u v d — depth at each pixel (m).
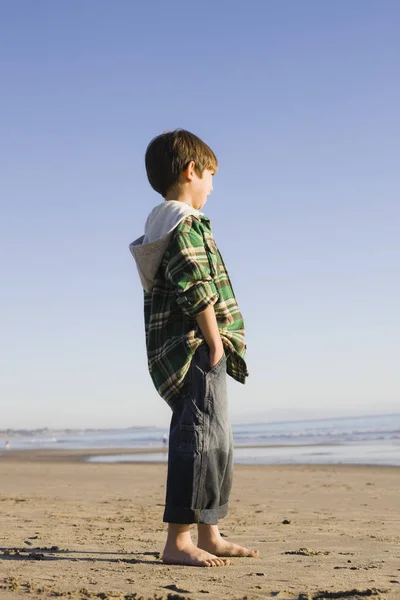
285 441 33.84
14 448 40.34
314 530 4.90
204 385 2.79
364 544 3.88
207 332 2.78
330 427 61.62
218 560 2.85
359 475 12.80
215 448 2.81
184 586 2.42
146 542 3.95
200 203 3.09
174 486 2.80
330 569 2.83
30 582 2.50
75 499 8.38
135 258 2.92
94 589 2.38
